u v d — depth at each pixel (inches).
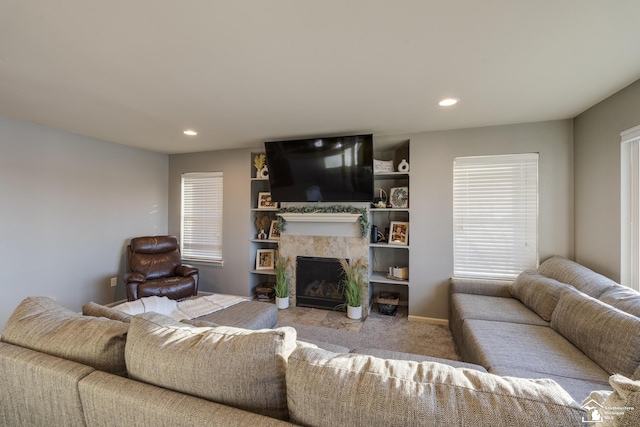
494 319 89.7
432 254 132.7
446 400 28.7
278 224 159.6
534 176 120.0
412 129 128.8
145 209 170.7
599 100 95.6
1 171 111.0
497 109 103.5
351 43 62.3
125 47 63.2
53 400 41.4
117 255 154.9
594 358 63.1
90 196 142.3
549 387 29.4
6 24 54.7
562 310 78.5
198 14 52.2
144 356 39.7
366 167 136.9
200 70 74.0
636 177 84.9
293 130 130.5
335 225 149.1
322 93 89.0
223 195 172.1
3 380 45.7
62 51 64.7
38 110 104.0
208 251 177.3
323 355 35.9
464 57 68.1
